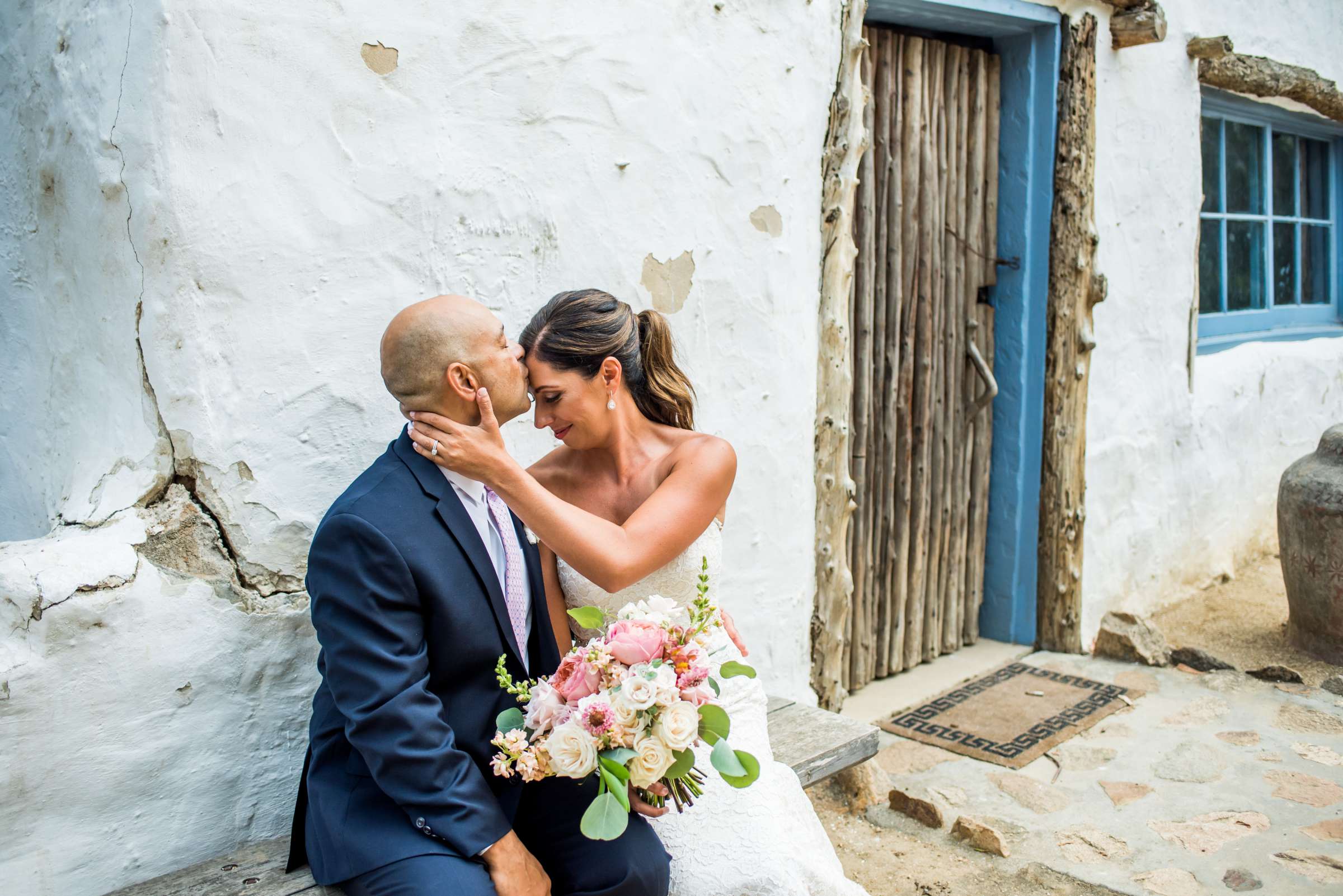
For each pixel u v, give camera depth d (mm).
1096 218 4805
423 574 2002
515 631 2262
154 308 2215
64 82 2381
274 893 2066
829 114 3611
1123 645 4762
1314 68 6477
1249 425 6172
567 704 1986
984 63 4582
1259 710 4195
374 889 1940
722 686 2467
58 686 2092
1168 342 5410
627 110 2951
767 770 2385
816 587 3836
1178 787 3557
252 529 2359
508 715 2047
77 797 2145
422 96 2525
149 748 2229
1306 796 3477
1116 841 3223
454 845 1925
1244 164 6473
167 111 2152
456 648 2066
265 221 2307
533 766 1931
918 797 3385
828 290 3711
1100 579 5047
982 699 4316
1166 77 5176
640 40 2959
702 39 3127
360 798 2033
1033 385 4723
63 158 2412
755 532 3504
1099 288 4609
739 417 3400
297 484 2420
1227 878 3006
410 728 1923
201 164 2209
